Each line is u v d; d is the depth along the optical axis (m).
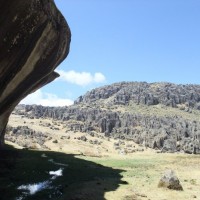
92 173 49.50
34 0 25.08
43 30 29.14
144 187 41.06
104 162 64.19
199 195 38.56
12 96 33.34
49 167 50.47
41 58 32.28
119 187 40.44
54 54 34.28
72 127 136.38
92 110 164.88
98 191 37.62
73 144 103.88
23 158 55.56
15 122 124.75
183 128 137.62
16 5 23.70
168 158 77.62
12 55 27.08
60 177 44.88
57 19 31.20
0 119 44.00
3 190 36.03
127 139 131.25
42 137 103.88
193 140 125.38
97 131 141.50
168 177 40.91
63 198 34.44
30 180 41.62
